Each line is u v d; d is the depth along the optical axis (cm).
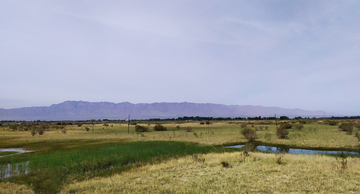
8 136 4975
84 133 6138
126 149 2673
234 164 1548
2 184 1237
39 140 4050
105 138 4391
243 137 4166
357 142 3017
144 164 1856
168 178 1234
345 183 1016
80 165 1814
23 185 1217
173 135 4969
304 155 1969
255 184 1048
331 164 1448
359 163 1473
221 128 7894
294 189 958
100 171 1661
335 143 3023
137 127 6788
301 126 5847
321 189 948
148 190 994
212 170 1388
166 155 2298
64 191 1032
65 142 3806
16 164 1880
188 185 1077
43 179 1315
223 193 937
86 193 962
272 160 1592
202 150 2742
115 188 1030
